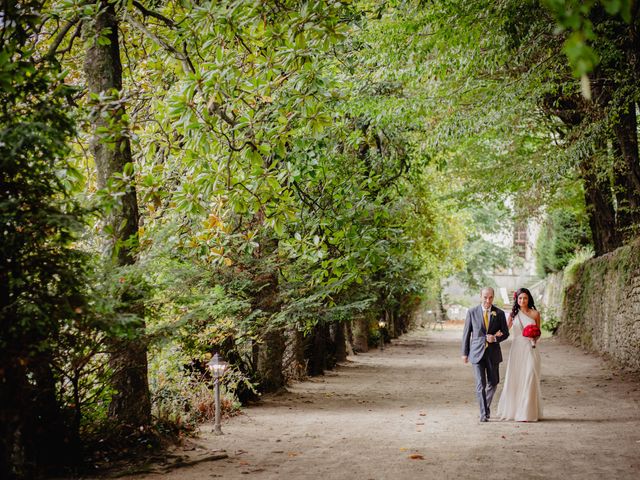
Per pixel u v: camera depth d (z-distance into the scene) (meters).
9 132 6.41
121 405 9.05
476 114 16.00
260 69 10.27
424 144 20.09
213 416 12.34
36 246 6.73
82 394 8.32
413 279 31.05
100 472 7.82
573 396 15.03
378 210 13.45
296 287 16.00
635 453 8.73
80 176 7.29
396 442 9.91
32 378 7.54
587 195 27.61
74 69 12.65
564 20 3.15
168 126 10.65
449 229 36.97
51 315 6.61
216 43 9.95
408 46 14.95
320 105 9.91
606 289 24.92
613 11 3.06
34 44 10.24
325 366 23.81
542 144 25.45
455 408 13.91
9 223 6.49
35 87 7.00
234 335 14.70
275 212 10.69
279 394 16.67
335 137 15.37
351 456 8.85
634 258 20.44
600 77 14.81
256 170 10.20
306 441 10.07
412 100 17.02
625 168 19.78
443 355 30.88
